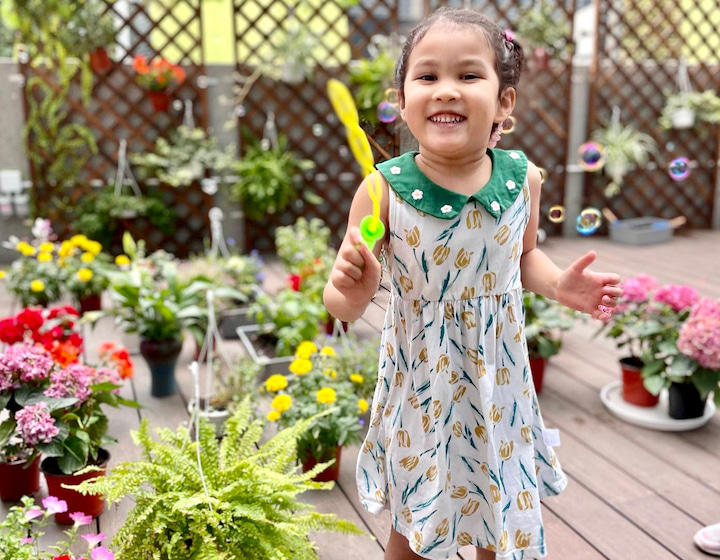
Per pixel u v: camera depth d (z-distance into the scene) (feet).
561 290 3.60
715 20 20.40
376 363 6.96
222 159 14.44
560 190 17.10
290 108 15.23
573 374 8.54
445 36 3.13
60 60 13.55
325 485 4.58
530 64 16.01
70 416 5.53
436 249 3.37
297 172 15.48
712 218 18.12
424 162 3.42
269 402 7.43
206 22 19.75
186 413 7.43
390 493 3.74
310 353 6.45
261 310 9.36
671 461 6.44
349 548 5.14
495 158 3.54
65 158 14.23
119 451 6.54
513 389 3.63
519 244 3.57
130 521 4.25
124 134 14.43
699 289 12.39
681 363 6.81
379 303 3.76
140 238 14.70
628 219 17.74
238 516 4.27
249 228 15.28
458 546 3.74
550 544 5.21
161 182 14.78
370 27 19.53
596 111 16.78
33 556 4.13
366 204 3.45
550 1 16.89
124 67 14.15
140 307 7.98
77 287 10.49
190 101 14.64
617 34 17.42
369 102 14.51
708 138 17.78
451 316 3.47
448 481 3.61
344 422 5.84
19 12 13.30
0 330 6.51
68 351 6.40
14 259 14.12
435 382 3.48
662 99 17.42
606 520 5.52
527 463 3.71
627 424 7.20
